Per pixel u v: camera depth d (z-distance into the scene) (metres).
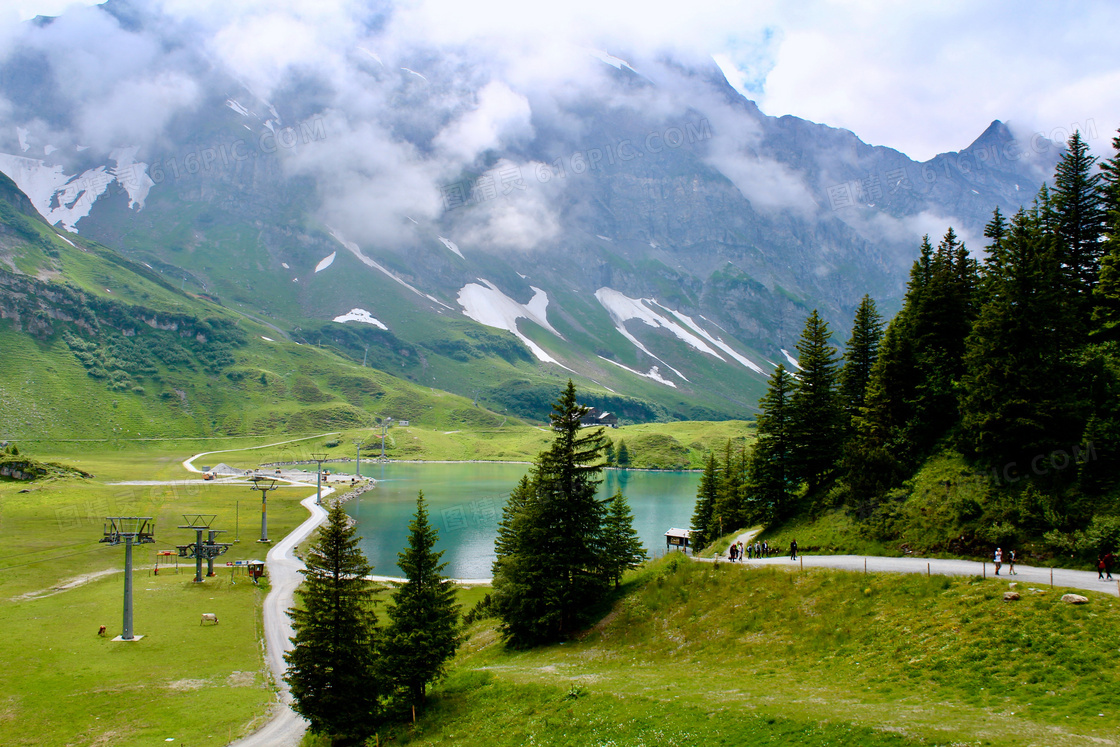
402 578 95.81
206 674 54.44
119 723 44.44
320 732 41.69
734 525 93.12
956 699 30.73
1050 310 57.09
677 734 30.92
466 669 52.72
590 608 60.97
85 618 67.94
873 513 63.16
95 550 100.44
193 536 117.56
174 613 71.50
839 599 45.56
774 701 32.94
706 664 43.66
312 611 41.97
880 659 37.38
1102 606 34.50
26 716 44.66
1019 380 55.06
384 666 44.34
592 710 36.25
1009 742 24.58
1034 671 31.44
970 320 72.06
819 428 76.62
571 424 60.25
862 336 86.81
